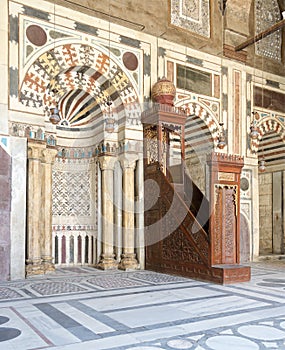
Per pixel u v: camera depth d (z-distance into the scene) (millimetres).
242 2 10484
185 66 9289
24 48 7078
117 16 8312
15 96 6926
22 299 4980
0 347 3057
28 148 7020
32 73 7137
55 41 7461
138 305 4605
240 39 10422
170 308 4430
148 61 8688
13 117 6879
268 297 5074
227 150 9844
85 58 7793
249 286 5945
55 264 8398
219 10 10141
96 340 3232
